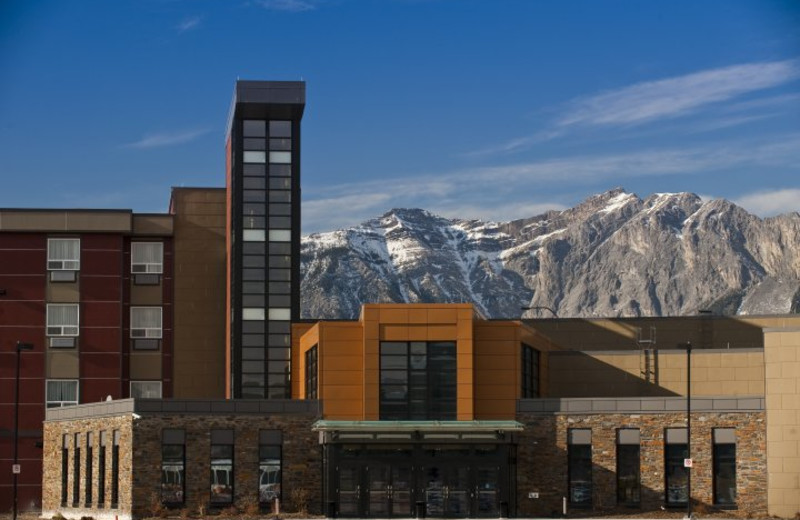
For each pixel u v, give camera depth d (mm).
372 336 87938
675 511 84500
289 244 106250
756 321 108750
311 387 94562
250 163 106750
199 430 85312
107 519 86812
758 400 84562
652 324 109438
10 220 109688
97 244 110562
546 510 85875
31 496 107188
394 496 82875
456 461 83062
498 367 89125
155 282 112250
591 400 86312
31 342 109000
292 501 85438
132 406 84688
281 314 105375
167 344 111812
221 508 84688
